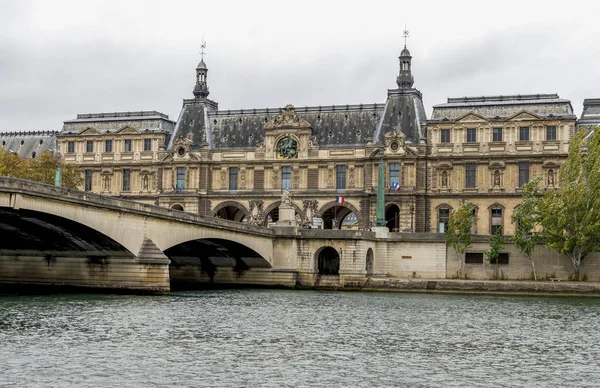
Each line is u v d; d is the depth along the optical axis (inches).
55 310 2898.6
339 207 5753.0
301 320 2817.4
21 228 3484.3
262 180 5718.5
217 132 5979.3
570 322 2874.0
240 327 2596.0
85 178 6136.8
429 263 4525.1
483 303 3565.5
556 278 4357.8
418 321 2844.5
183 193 5792.3
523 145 5275.6
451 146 5378.9
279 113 5708.7
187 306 3179.1
